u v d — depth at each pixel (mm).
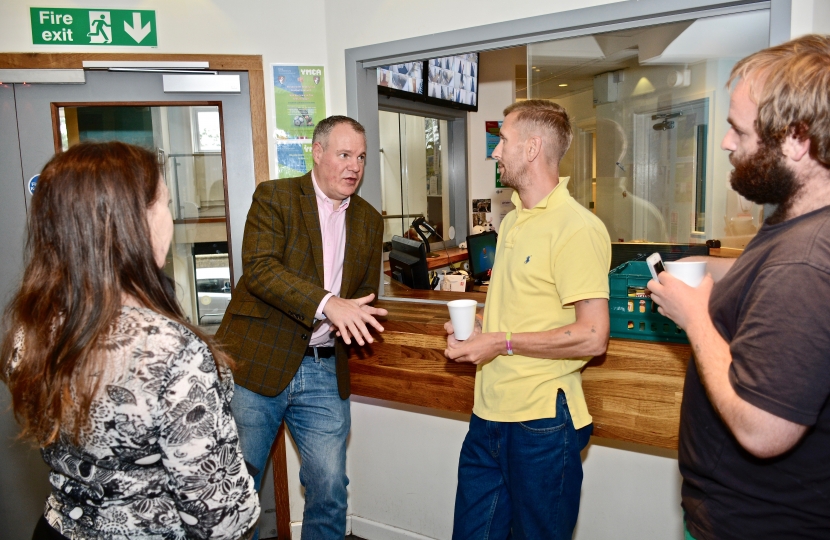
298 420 1999
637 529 1894
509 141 1492
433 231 3742
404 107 3580
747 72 882
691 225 2785
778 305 780
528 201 1509
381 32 2193
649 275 1607
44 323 852
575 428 1454
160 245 958
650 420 1632
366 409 2389
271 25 2311
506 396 1459
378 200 2432
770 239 881
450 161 4363
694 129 2676
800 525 850
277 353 1874
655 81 2785
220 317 2488
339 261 1991
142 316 860
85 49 2219
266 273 1768
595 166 3385
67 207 842
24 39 2191
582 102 3273
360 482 2445
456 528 1632
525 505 1450
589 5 1789
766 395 773
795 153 827
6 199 2232
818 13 1534
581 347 1336
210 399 879
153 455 866
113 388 814
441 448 2230
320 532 1981
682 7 1658
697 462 968
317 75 2338
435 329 1951
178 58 2248
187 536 918
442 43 2064
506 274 1507
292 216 1881
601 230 1395
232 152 2348
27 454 2305
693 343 924
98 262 842
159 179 935
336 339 1940
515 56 4305
